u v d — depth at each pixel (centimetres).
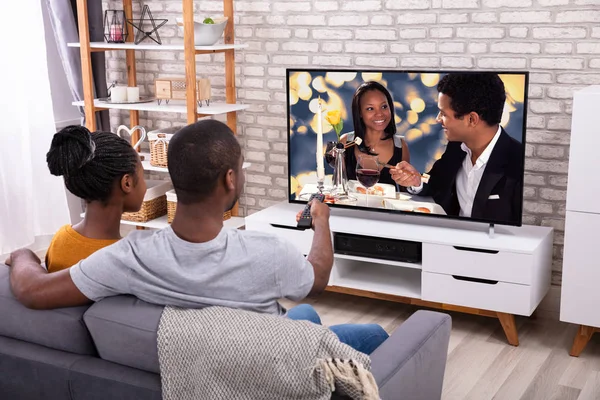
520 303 341
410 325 206
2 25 429
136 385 161
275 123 441
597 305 323
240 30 438
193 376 155
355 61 410
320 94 389
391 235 366
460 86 353
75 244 182
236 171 164
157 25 462
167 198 440
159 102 434
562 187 372
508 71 341
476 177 358
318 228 189
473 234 362
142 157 456
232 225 445
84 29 426
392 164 379
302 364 149
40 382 173
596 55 352
